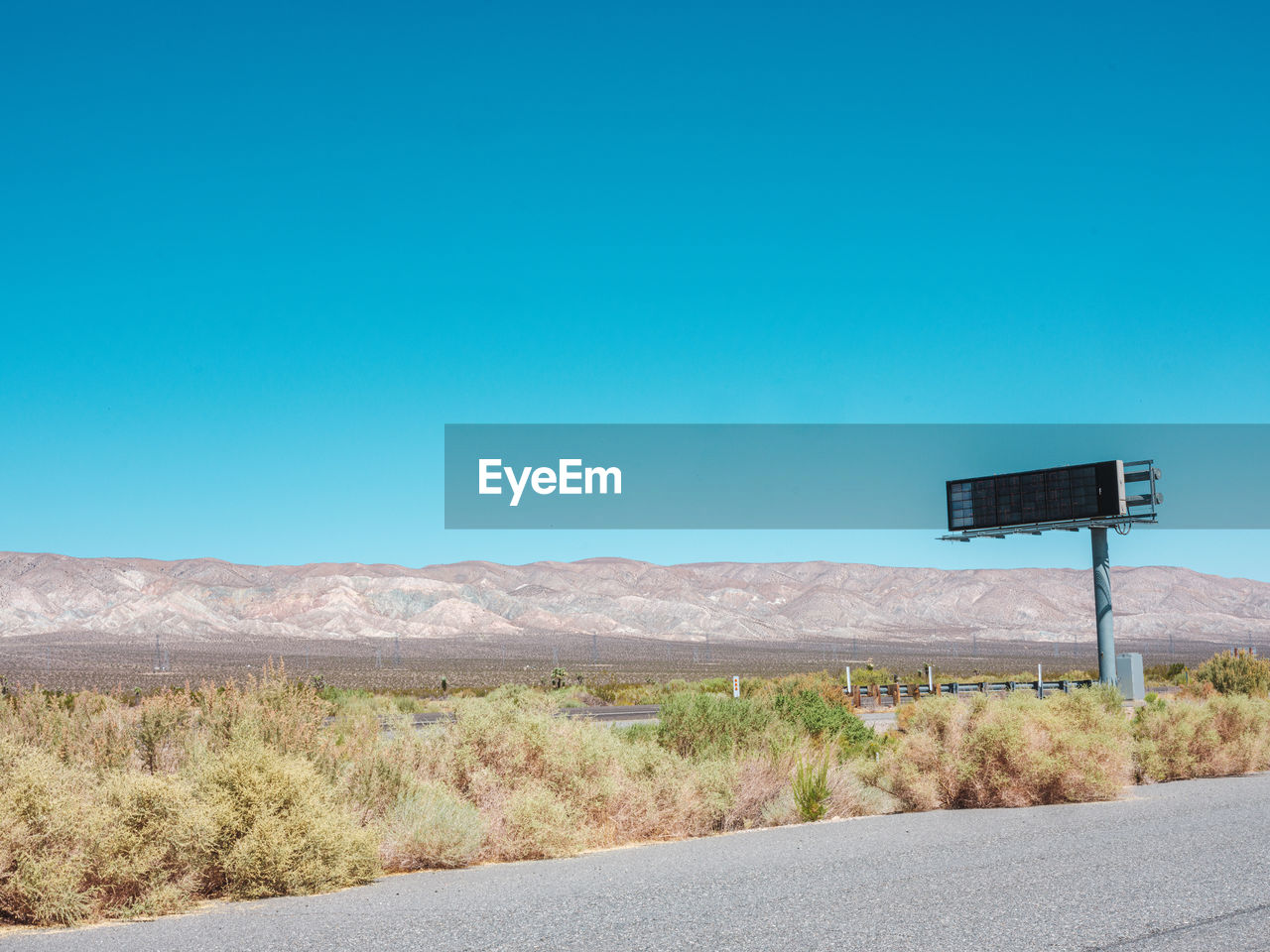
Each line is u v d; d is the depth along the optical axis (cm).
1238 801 1445
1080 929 727
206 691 1248
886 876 930
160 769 1121
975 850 1069
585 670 12738
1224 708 1997
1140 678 4247
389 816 1120
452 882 959
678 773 1405
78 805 872
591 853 1144
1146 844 1081
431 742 1340
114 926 795
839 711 2084
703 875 952
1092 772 1513
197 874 892
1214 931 720
